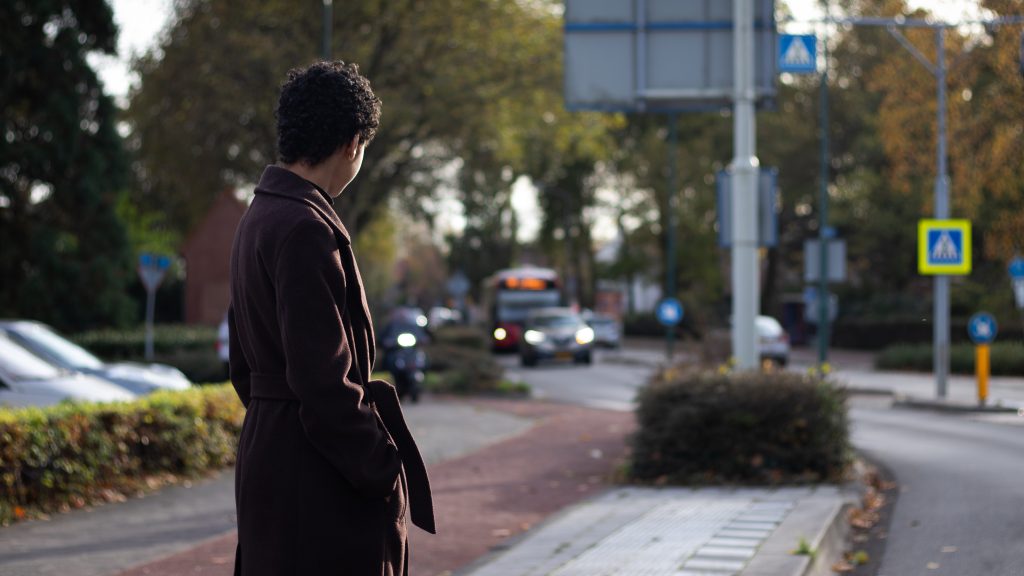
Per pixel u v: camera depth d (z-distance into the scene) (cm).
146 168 3192
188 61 2898
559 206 6203
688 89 1138
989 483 975
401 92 3058
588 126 3195
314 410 238
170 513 849
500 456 1248
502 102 3081
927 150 2959
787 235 5122
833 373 1038
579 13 1148
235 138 2972
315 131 261
